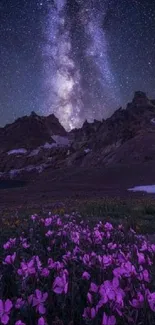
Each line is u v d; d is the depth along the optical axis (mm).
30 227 7711
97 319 2832
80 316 3303
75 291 3586
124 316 2883
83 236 5703
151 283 3719
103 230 6367
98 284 3725
